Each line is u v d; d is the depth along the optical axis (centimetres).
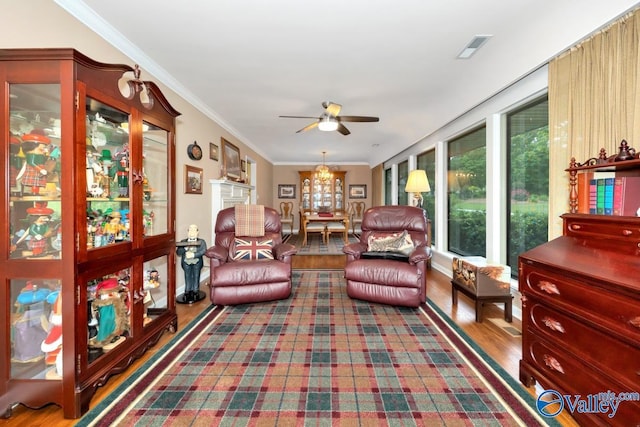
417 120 484
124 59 253
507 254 316
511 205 311
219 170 470
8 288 147
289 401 158
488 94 297
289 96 378
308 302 313
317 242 760
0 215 145
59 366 149
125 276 190
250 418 145
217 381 176
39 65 143
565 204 214
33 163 149
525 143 290
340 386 171
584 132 195
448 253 458
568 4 199
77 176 148
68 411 146
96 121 175
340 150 782
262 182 818
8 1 159
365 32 237
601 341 121
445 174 464
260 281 301
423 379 177
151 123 212
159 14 213
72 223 146
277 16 216
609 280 116
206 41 250
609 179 154
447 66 299
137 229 196
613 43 176
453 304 305
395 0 199
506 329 246
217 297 292
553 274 147
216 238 343
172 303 242
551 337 149
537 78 245
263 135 602
